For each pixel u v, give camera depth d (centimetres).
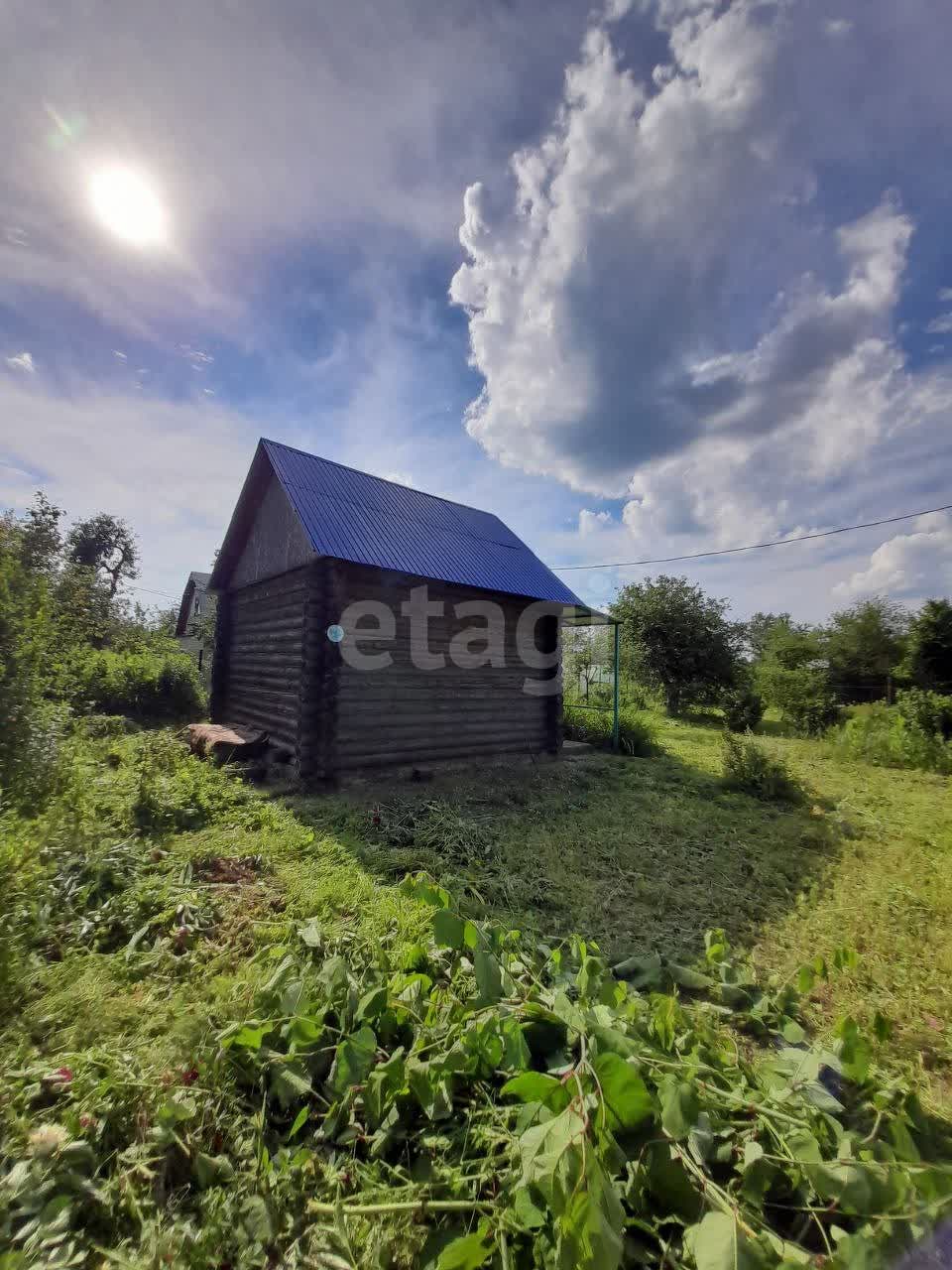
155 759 557
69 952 246
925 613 1558
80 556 2831
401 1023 188
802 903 368
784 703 1394
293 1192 138
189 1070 171
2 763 394
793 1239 126
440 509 929
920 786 783
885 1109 166
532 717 864
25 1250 118
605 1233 99
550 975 235
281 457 750
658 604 1788
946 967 286
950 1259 110
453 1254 110
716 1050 184
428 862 407
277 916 294
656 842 489
